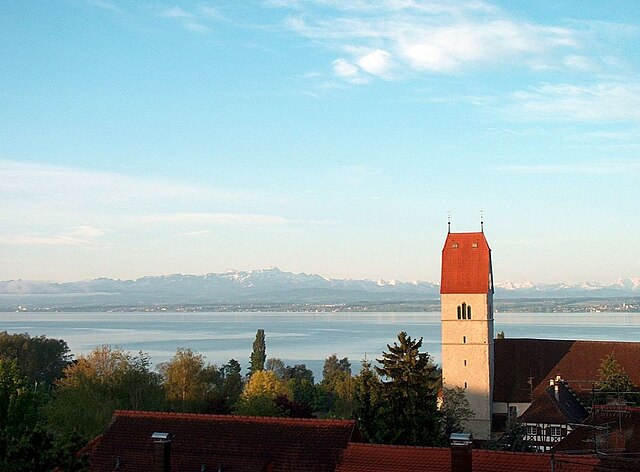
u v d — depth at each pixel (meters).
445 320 128.00
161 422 62.59
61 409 103.00
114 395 119.00
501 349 134.00
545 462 52.91
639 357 129.75
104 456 59.97
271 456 57.88
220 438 60.12
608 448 70.38
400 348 91.62
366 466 55.44
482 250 128.50
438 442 89.38
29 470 44.38
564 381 125.44
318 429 59.44
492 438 118.19
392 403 89.62
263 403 126.06
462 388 126.69
